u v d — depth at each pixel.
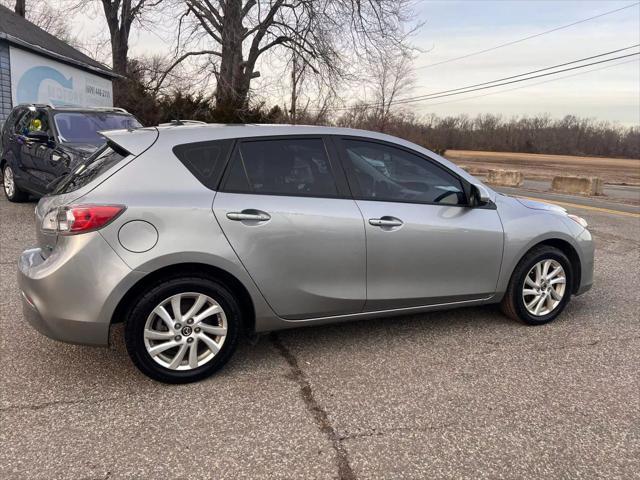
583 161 65.31
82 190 3.16
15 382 3.26
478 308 4.78
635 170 48.00
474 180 4.01
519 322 4.36
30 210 9.00
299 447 2.65
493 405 3.09
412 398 3.15
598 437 2.78
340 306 3.62
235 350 3.62
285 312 3.49
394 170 3.82
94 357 3.63
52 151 7.77
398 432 2.80
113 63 22.64
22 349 3.73
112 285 3.00
